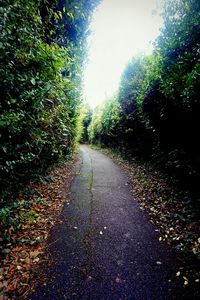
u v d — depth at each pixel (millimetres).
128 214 4977
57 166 8727
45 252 3381
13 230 3711
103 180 8109
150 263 3203
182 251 3455
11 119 3158
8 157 3832
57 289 2666
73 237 3875
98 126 25906
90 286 2736
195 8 4953
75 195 6180
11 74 3248
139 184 7359
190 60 4898
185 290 2701
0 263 2971
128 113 12406
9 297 2496
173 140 6285
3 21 2959
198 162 4918
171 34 5883
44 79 4145
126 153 13305
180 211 4738
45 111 4953
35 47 3895
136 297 2592
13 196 4449
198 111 4527
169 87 5445
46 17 5277
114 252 3463
